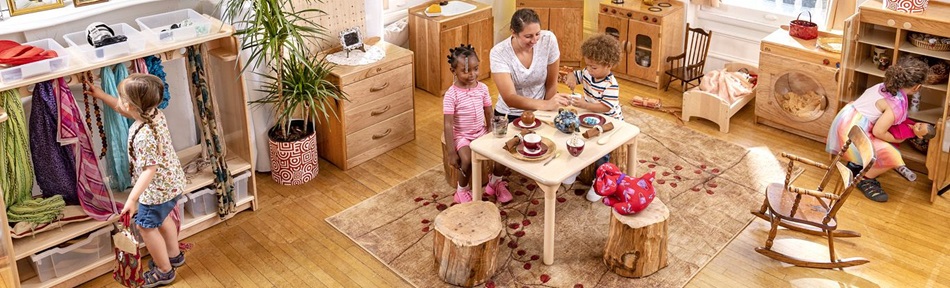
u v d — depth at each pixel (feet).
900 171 15.52
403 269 13.17
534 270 13.07
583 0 20.85
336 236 14.19
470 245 12.10
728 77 18.43
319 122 14.96
